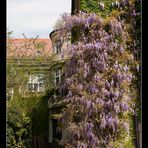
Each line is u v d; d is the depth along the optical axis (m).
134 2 11.89
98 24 11.20
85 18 11.23
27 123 16.39
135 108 11.45
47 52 17.95
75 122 10.92
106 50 11.01
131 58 11.19
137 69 11.41
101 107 10.63
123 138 10.81
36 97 17.12
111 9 12.33
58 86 11.52
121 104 10.67
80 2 12.51
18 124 15.42
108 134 10.70
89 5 12.48
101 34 11.12
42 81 17.16
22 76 16.72
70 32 11.48
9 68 16.52
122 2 12.02
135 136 11.37
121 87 10.81
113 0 12.28
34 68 17.39
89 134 10.59
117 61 10.99
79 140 10.72
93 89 10.72
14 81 16.44
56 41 12.03
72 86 10.94
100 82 10.74
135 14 11.79
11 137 15.25
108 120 10.55
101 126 10.48
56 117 11.30
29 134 16.69
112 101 10.66
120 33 11.21
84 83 10.88
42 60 17.58
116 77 10.82
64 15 11.52
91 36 11.17
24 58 17.42
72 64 11.10
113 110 10.63
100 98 10.69
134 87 11.46
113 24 11.12
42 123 16.88
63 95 11.96
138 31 11.70
